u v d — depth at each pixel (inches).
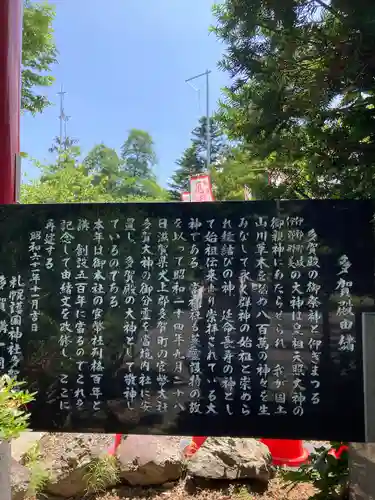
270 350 94.0
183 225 96.7
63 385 96.8
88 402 96.1
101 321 97.0
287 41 82.4
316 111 82.6
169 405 95.0
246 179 101.7
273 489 112.7
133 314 96.6
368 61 76.6
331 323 93.0
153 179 1096.2
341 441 91.4
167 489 111.6
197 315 95.5
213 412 94.3
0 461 75.0
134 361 96.0
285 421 93.0
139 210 97.6
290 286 94.1
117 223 97.7
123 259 97.2
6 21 112.3
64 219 98.6
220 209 96.3
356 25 74.8
